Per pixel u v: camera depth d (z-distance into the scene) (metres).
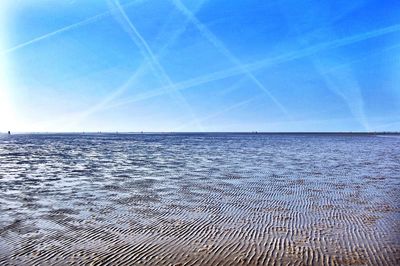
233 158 37.22
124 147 59.84
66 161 33.81
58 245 9.48
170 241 9.75
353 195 16.52
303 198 15.80
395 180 21.42
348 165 30.20
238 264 8.08
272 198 15.77
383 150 51.81
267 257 8.51
